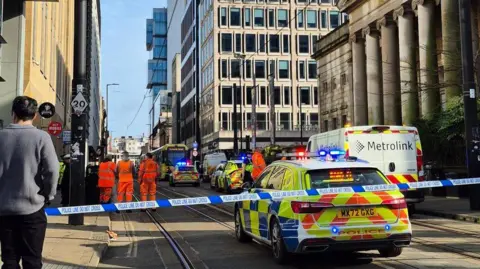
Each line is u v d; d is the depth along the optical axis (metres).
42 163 4.59
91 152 41.78
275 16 71.31
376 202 7.28
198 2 82.19
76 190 12.29
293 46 71.25
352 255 8.32
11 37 20.17
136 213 16.39
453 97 23.33
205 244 10.05
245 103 69.38
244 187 10.20
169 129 126.00
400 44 30.89
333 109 42.97
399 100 32.38
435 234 10.77
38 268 4.58
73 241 9.85
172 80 119.19
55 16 31.95
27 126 4.68
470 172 14.77
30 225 4.54
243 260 8.28
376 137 13.99
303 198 7.24
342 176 7.75
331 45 42.72
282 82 70.44
